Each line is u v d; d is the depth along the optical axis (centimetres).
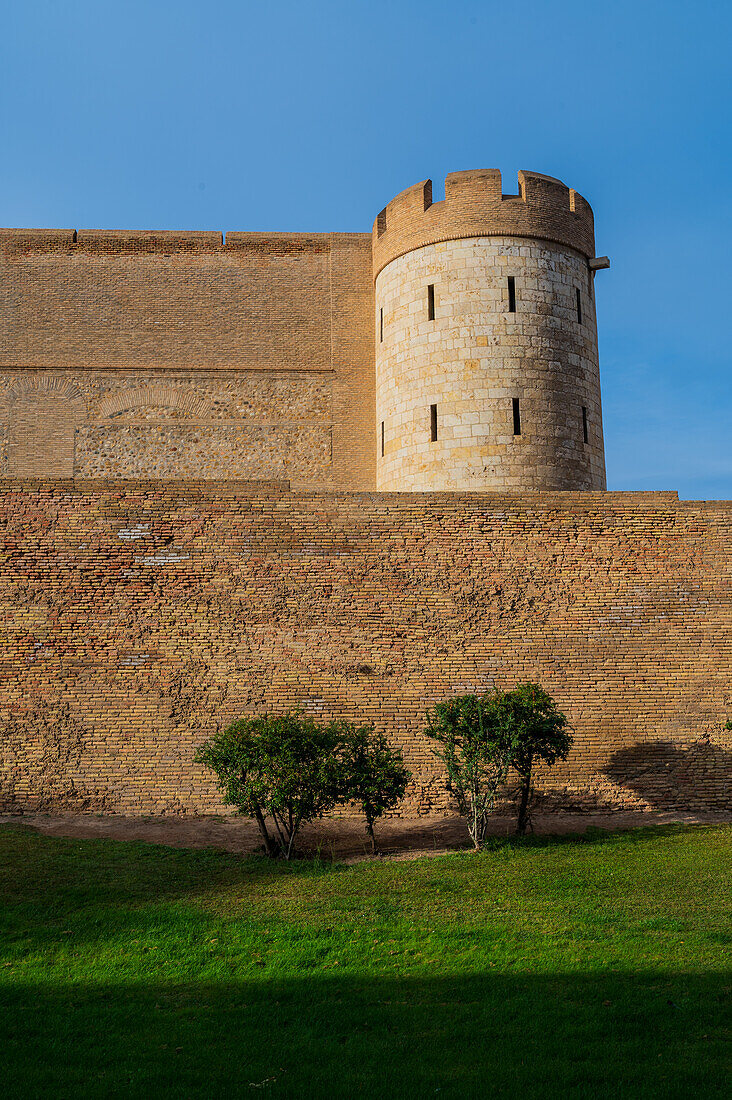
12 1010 809
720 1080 648
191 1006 810
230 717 1642
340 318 2634
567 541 1764
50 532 1692
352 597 1708
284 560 1714
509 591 1731
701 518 1786
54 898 1120
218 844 1424
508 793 1647
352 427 2588
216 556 1708
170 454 2542
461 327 2281
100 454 2528
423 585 1723
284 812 1467
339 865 1300
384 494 1755
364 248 2673
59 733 1616
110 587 1680
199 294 2623
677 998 791
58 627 1656
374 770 1404
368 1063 692
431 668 1688
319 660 1677
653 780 1673
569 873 1240
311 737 1401
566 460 2264
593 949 923
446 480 2241
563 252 2358
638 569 1756
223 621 1680
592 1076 659
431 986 838
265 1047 720
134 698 1638
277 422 2575
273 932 996
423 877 1228
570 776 1664
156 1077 672
